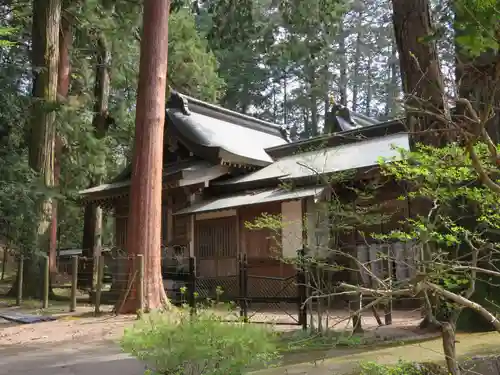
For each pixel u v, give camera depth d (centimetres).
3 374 465
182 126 1432
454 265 312
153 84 1052
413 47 628
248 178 1323
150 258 992
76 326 819
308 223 1007
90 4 1593
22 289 1338
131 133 1875
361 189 1066
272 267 1163
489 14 181
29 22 1614
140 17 1684
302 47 1409
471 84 506
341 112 1817
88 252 1675
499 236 571
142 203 1005
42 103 1370
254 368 377
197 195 1352
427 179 369
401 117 367
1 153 1277
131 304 965
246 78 3284
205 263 1295
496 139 586
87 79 1855
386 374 361
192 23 2031
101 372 462
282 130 1880
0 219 1205
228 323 315
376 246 830
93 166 1731
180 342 285
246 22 1338
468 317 621
